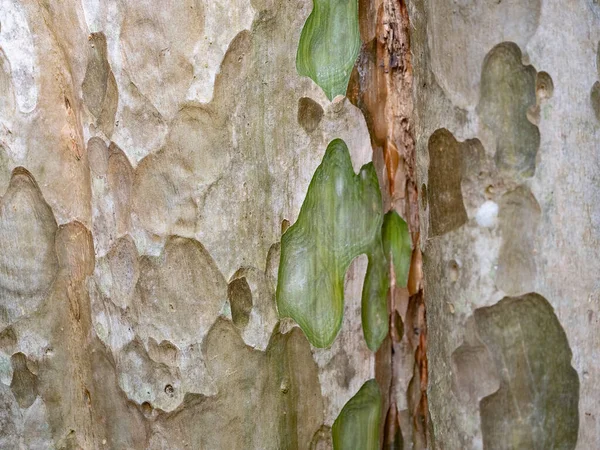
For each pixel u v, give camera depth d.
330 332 0.41
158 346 0.39
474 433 0.35
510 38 0.32
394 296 0.43
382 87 0.41
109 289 0.41
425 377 0.44
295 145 0.39
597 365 0.33
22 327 0.46
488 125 0.32
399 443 0.44
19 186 0.44
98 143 0.40
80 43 0.40
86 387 0.45
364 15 0.40
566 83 0.32
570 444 0.33
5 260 0.45
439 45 0.35
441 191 0.35
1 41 0.43
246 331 0.38
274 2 0.37
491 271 0.33
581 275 0.32
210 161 0.37
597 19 0.32
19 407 0.47
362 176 0.41
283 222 0.39
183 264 0.38
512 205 0.32
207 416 0.39
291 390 0.40
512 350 0.33
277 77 0.38
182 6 0.36
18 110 0.43
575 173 0.32
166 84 0.37
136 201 0.39
